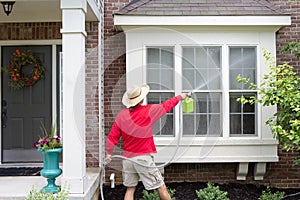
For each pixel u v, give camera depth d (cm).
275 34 682
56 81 729
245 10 650
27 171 670
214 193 582
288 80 561
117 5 721
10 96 730
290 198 635
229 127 661
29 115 730
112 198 621
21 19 703
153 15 643
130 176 500
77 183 491
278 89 564
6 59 728
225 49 661
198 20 644
